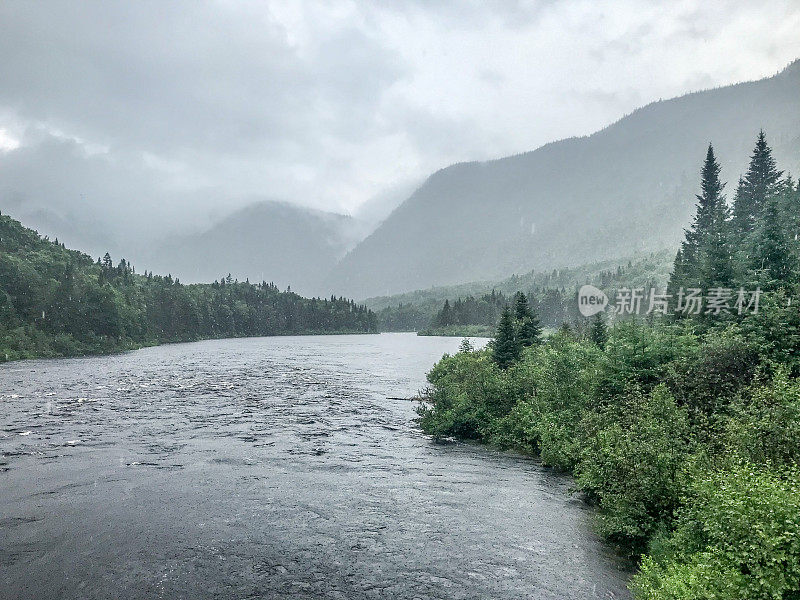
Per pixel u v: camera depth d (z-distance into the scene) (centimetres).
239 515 1672
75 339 10181
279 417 3400
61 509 1714
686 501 1247
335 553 1404
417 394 4544
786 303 2294
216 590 1205
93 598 1167
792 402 1371
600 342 4372
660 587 995
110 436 2788
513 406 2866
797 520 887
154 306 15388
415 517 1669
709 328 2609
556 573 1291
